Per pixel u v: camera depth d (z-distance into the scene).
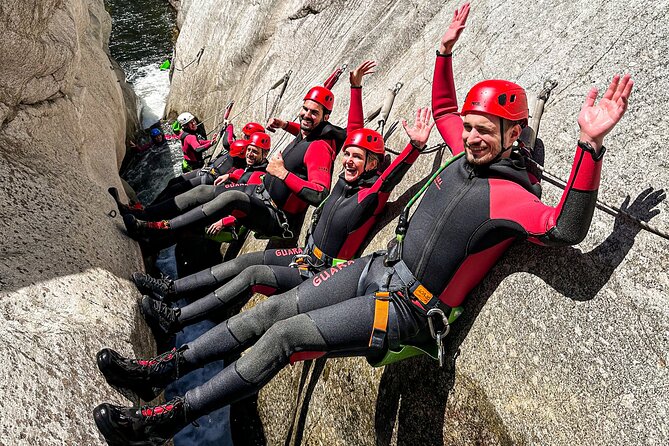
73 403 2.68
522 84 2.92
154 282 3.89
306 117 4.36
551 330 2.09
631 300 1.87
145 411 2.44
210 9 9.95
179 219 4.57
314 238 3.55
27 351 2.68
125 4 15.43
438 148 3.28
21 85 4.12
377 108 4.59
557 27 2.95
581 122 1.80
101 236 4.07
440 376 2.54
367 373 3.05
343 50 5.93
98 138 6.03
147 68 12.31
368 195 3.30
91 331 3.14
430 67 4.12
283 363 2.41
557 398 1.99
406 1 5.24
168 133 9.48
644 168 2.04
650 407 1.70
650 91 2.17
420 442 2.57
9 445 2.27
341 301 2.67
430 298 2.34
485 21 3.69
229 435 4.62
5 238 3.31
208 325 5.60
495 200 2.18
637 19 2.44
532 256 2.29
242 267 3.84
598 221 2.10
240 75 8.61
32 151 4.20
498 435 2.19
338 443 3.20
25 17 3.95
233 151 6.12
